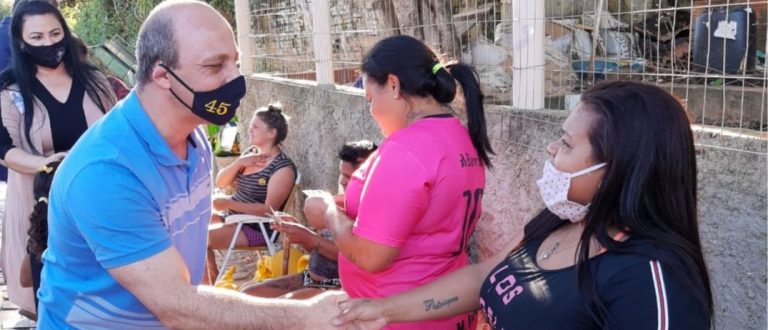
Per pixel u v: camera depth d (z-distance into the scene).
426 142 2.36
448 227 2.46
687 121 1.64
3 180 3.84
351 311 2.14
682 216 1.63
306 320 2.07
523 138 3.19
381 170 2.35
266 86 6.08
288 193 5.05
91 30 12.84
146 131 1.93
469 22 4.46
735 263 2.43
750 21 3.64
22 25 3.33
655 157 1.60
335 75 5.69
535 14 3.12
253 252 6.06
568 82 3.79
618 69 3.94
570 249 1.82
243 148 6.69
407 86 2.43
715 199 2.48
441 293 2.24
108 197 1.84
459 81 2.54
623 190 1.63
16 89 3.42
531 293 1.78
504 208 3.37
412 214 2.34
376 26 5.62
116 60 11.02
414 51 2.44
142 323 2.06
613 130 1.64
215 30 1.90
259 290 4.06
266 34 6.28
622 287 1.59
